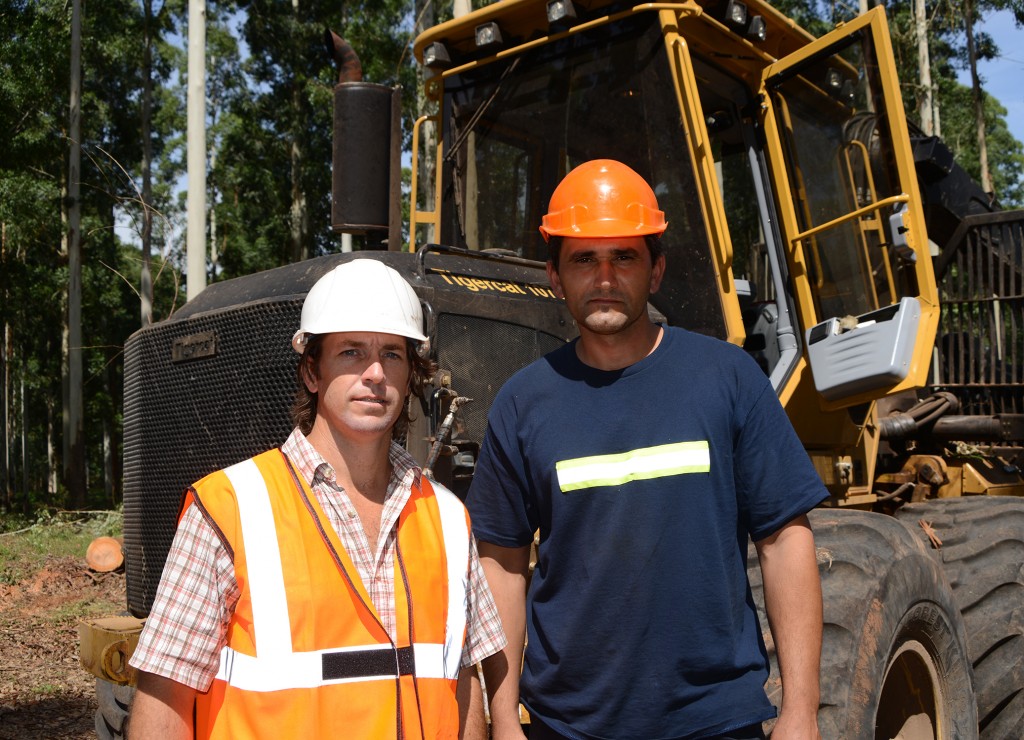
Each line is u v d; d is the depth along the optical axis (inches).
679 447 80.6
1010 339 229.0
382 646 69.3
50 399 1476.4
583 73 155.5
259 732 65.1
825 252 155.8
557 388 85.7
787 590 80.9
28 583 385.7
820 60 150.8
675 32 143.3
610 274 83.5
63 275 1101.1
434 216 174.6
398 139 144.1
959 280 237.1
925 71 829.2
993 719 158.1
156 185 1315.2
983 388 234.5
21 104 965.2
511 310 131.2
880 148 145.8
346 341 74.4
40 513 647.8
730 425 82.0
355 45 943.0
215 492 69.4
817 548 124.3
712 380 82.4
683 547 79.7
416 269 127.0
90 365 1347.2
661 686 79.4
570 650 82.1
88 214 1160.8
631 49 149.6
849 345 144.9
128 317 1376.7
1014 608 156.9
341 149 141.9
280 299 120.6
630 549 80.2
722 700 79.4
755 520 82.4
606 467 81.6
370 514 74.8
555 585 84.3
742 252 163.0
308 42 1021.8
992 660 155.5
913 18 849.5
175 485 131.9
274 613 66.9
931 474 204.8
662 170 146.4
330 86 989.8
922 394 242.8
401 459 77.2
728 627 79.9
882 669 119.0
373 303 74.4
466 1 528.1
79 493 900.0
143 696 66.4
